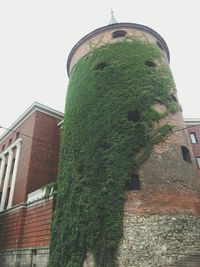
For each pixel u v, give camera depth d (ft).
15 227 93.61
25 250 84.38
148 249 55.31
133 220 58.70
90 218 62.59
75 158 74.28
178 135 72.18
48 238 74.74
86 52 92.94
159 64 83.92
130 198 61.26
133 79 76.43
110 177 64.03
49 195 81.76
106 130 70.38
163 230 57.21
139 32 91.45
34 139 108.68
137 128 68.39
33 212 88.22
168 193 62.08
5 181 117.60
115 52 84.17
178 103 80.23
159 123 70.49
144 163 64.80
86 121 76.13
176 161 67.26
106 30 93.09
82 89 83.92
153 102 73.15
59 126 120.06
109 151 67.21
